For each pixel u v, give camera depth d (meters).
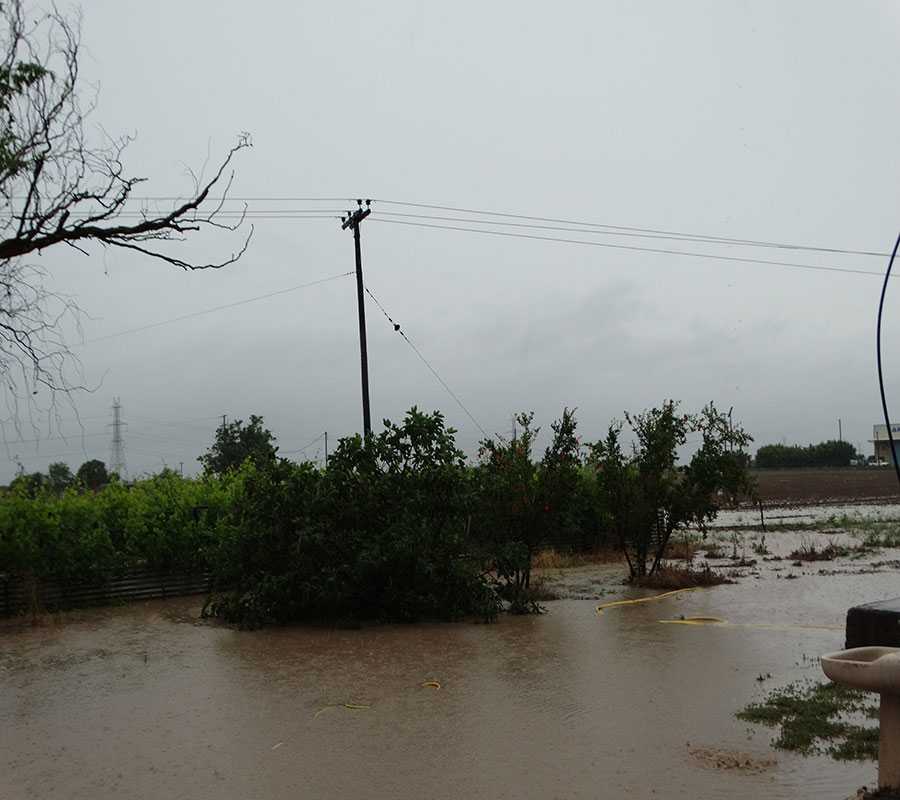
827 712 7.60
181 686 9.31
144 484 17.53
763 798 5.73
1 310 9.37
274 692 8.96
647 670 9.62
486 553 15.20
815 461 93.25
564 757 6.64
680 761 6.49
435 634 12.42
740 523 34.25
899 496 46.44
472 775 6.29
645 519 17.98
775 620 12.86
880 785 5.06
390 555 13.27
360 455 14.27
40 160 8.64
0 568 14.26
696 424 18.06
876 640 6.05
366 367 22.94
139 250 9.27
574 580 18.84
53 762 6.79
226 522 16.70
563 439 16.20
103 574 15.52
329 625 13.26
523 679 9.34
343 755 6.80
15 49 8.70
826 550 21.95
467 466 15.47
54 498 15.62
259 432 35.88
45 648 11.71
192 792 6.06
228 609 13.59
